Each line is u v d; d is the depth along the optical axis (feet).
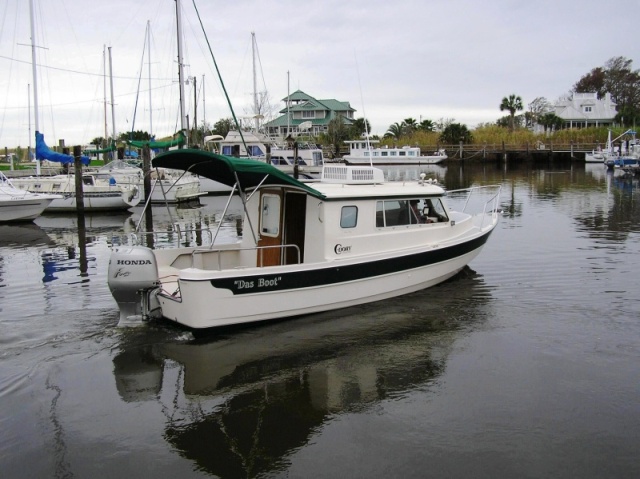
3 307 32.65
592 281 37.91
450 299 33.78
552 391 22.11
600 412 20.45
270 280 27.86
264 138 128.98
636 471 17.02
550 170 169.17
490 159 211.00
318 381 23.16
